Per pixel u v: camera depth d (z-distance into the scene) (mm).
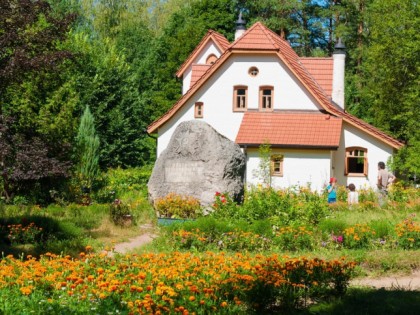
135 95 50906
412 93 34000
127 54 62094
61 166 20188
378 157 35219
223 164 24453
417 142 32281
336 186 31188
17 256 16109
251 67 36938
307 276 11094
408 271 14727
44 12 20422
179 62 56406
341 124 35406
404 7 36625
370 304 10477
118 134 46844
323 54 56156
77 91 45469
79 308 8945
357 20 55938
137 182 37406
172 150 25062
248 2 59094
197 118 37594
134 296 9508
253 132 35594
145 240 20047
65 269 11078
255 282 10273
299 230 17688
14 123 19859
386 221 18594
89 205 28234
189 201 23562
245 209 20453
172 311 8930
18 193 27859
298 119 35969
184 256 12242
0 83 19031
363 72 54062
